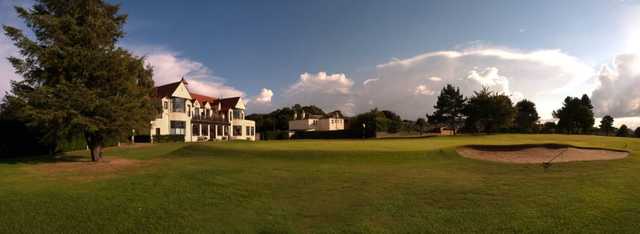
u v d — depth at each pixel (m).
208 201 9.83
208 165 17.39
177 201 9.80
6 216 8.34
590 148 23.05
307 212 8.80
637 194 10.25
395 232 7.29
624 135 68.62
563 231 7.12
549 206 8.96
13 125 24.23
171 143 40.50
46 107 17.72
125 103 19.73
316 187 11.76
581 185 11.67
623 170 15.34
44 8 19.98
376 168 16.41
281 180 13.02
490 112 55.41
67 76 19.12
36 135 25.03
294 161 19.00
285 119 103.69
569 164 17.53
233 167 16.47
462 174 14.69
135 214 8.56
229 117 63.69
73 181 12.89
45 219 8.15
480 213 8.48
